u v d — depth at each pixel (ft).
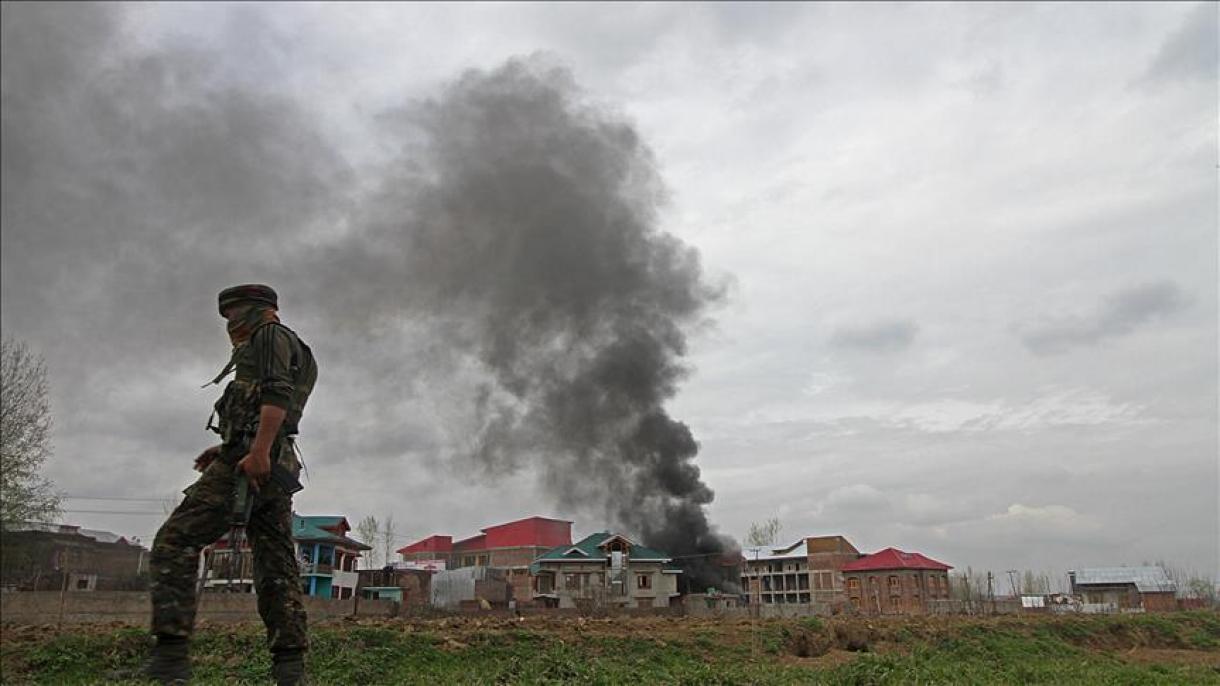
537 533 254.47
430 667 50.98
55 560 152.87
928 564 212.02
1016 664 51.78
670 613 115.75
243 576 91.15
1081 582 217.97
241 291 14.78
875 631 72.13
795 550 237.66
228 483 14.06
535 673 36.29
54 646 51.26
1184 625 91.56
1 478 99.14
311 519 159.84
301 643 14.47
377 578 161.68
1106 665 49.24
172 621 13.67
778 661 60.08
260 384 13.98
